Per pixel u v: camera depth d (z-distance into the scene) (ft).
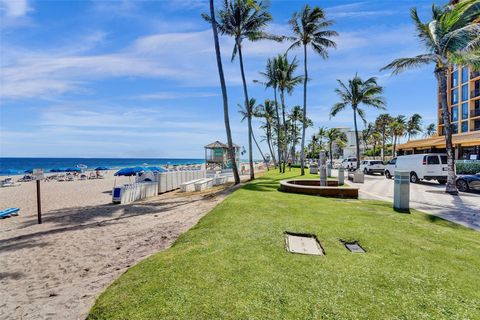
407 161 68.08
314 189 39.50
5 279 16.89
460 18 46.16
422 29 50.26
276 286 11.69
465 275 13.07
